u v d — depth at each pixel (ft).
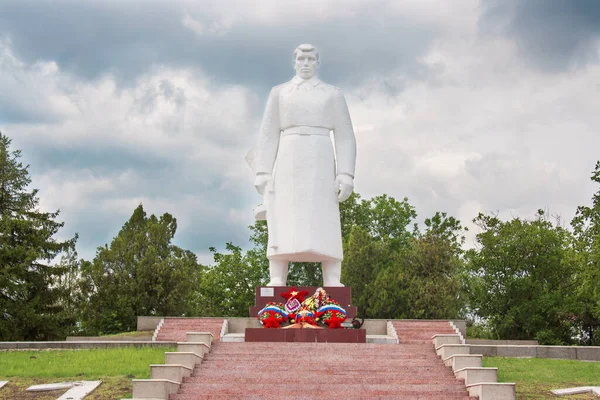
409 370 49.88
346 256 131.03
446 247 130.31
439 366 50.96
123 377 50.93
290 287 72.13
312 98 75.15
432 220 146.72
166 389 43.65
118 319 123.65
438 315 120.06
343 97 76.59
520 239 119.14
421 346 56.59
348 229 151.94
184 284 128.26
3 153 118.32
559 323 117.39
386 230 157.48
